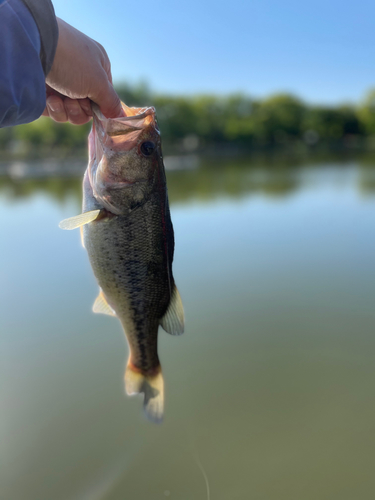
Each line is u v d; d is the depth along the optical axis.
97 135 0.32
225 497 0.40
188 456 0.45
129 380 0.37
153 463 0.44
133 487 0.42
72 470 0.43
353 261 0.94
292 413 0.50
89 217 0.31
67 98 0.32
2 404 0.51
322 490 0.41
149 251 0.34
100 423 0.49
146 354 0.36
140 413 0.50
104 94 0.30
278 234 1.20
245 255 1.01
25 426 0.48
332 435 0.47
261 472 0.43
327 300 0.75
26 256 1.00
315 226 1.29
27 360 0.59
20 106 0.23
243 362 0.59
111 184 0.33
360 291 0.78
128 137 0.33
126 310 0.35
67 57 0.26
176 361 0.59
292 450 0.45
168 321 0.36
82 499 0.40
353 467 0.43
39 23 0.23
